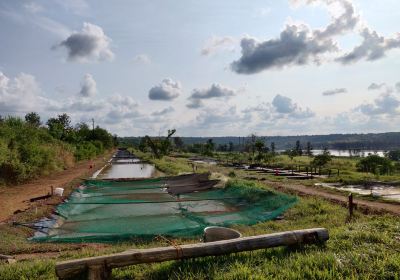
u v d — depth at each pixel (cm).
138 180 2261
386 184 2141
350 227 830
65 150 3600
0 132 2355
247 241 612
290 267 557
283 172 2944
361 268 538
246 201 1584
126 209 1462
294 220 1185
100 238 952
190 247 582
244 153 5503
